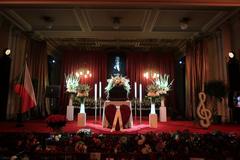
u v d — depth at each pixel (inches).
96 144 163.6
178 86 544.4
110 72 537.3
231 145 161.0
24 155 146.8
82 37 419.2
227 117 317.4
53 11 299.7
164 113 336.2
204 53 377.7
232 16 301.0
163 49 539.2
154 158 149.9
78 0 199.2
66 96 524.4
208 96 340.8
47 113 433.1
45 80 428.1
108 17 320.5
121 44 502.9
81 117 266.2
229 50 320.8
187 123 315.0
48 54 498.9
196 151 157.2
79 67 543.2
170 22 336.5
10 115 328.2
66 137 170.6
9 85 324.2
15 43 352.8
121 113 245.6
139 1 200.2
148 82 534.9
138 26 358.6
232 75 296.7
